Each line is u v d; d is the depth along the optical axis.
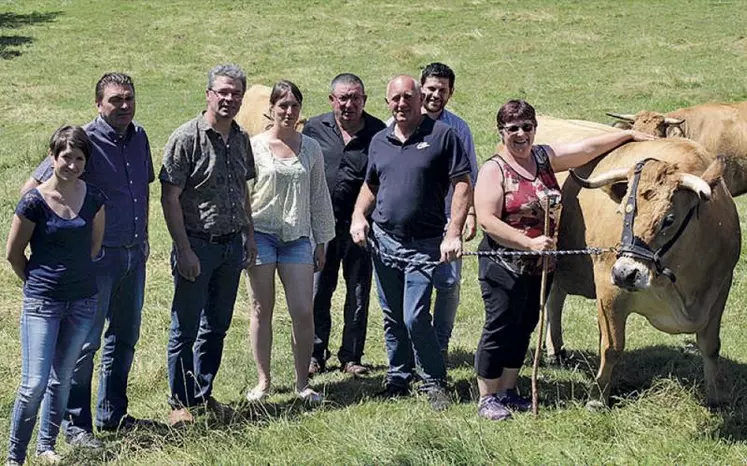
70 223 5.77
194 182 6.49
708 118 11.84
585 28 26.92
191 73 24.09
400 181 6.61
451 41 26.27
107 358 6.62
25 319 5.84
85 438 6.35
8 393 7.49
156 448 6.21
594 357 7.87
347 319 7.80
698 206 6.00
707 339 6.60
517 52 24.70
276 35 28.02
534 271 6.42
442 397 6.77
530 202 6.37
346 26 28.67
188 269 6.43
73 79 23.72
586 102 19.42
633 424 6.21
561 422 6.28
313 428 6.41
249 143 6.75
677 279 6.25
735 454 5.85
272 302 7.08
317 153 7.05
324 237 7.20
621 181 6.23
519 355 6.58
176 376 6.78
